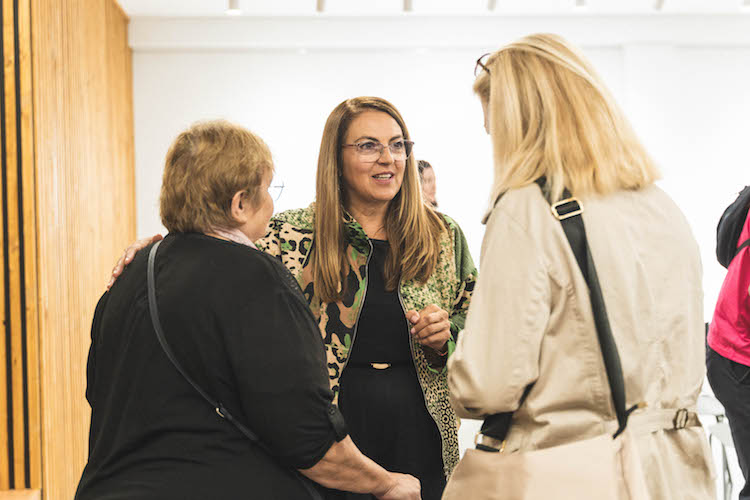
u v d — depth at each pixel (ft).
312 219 7.35
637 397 4.58
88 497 4.85
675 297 4.77
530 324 4.52
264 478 4.83
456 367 4.66
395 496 5.54
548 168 4.76
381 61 23.99
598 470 4.42
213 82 23.63
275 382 4.71
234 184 5.07
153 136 23.48
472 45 23.54
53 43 13.56
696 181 24.07
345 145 7.13
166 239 5.23
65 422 13.53
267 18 23.12
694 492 4.67
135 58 23.36
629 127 4.95
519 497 4.48
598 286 4.55
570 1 22.00
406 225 7.14
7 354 11.48
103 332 5.11
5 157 11.53
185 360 4.78
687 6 22.65
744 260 8.67
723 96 24.08
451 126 24.07
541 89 4.90
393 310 7.02
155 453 4.76
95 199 17.54
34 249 11.60
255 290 4.86
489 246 4.77
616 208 4.75
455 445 7.13
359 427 6.81
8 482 11.49
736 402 8.87
